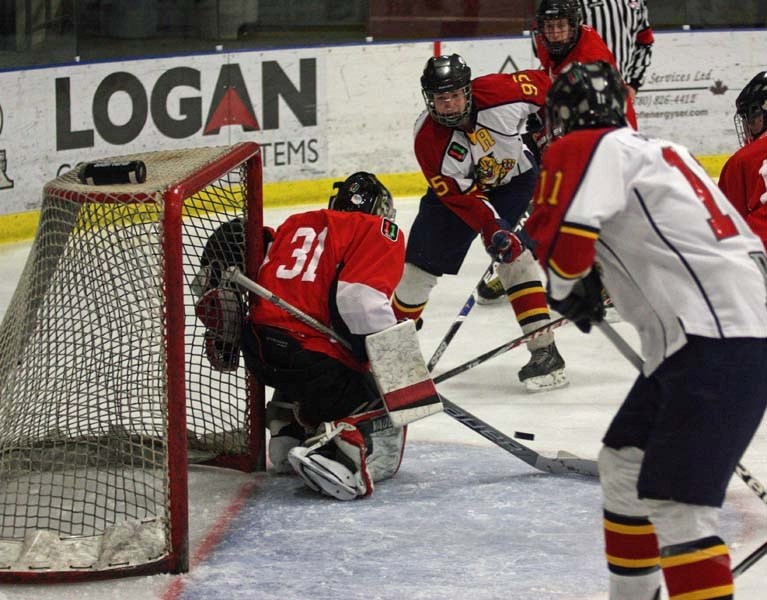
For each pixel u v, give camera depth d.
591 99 5.74
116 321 8.09
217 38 18.91
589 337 12.84
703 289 5.53
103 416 8.78
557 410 10.52
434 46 19.89
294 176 19.42
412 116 20.00
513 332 13.03
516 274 10.97
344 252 8.41
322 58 19.31
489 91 10.77
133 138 18.20
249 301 8.86
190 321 12.45
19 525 7.82
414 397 8.14
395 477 8.84
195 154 8.68
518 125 10.94
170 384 7.13
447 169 10.72
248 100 18.95
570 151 5.59
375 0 19.67
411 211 18.97
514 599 6.72
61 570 7.10
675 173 5.62
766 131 9.15
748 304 5.55
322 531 7.83
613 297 5.87
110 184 7.68
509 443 8.72
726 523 7.76
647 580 6.04
